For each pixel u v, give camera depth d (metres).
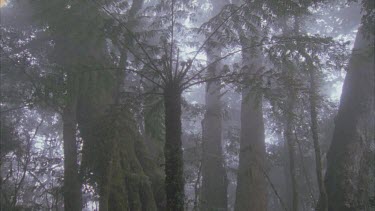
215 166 14.43
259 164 13.20
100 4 8.27
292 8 7.64
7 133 13.84
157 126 8.54
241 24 7.95
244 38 7.80
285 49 7.54
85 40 9.31
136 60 8.30
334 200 11.79
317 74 10.27
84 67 8.14
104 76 8.54
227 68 7.97
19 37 12.67
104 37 8.46
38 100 11.51
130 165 10.76
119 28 7.90
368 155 12.48
